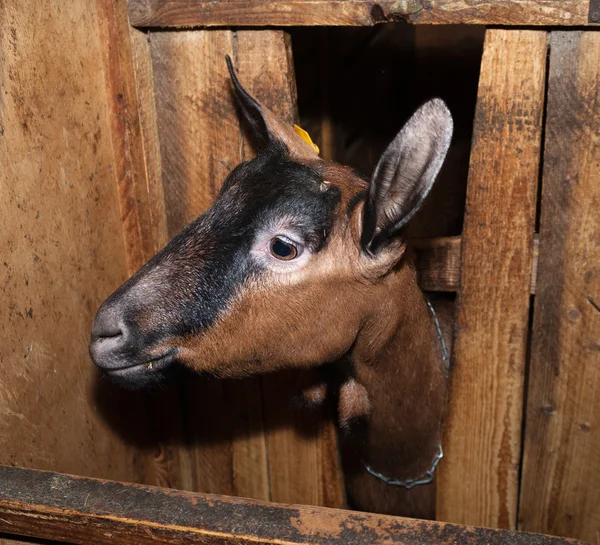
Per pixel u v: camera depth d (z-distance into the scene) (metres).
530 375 0.75
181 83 0.74
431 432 0.77
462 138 1.39
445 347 0.77
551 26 0.62
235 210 0.59
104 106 0.71
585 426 0.74
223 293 0.58
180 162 0.77
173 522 0.48
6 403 0.61
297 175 0.60
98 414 0.77
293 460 0.88
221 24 0.69
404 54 1.46
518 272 0.71
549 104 0.65
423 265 0.76
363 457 0.79
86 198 0.70
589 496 0.77
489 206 0.69
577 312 0.70
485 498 0.81
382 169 0.55
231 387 0.87
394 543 0.45
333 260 0.60
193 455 0.93
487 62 0.65
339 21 0.65
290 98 0.71
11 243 0.60
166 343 0.58
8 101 0.58
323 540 0.45
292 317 0.61
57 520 0.50
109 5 0.69
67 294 0.69
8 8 0.57
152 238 0.79
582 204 0.66
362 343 0.66
